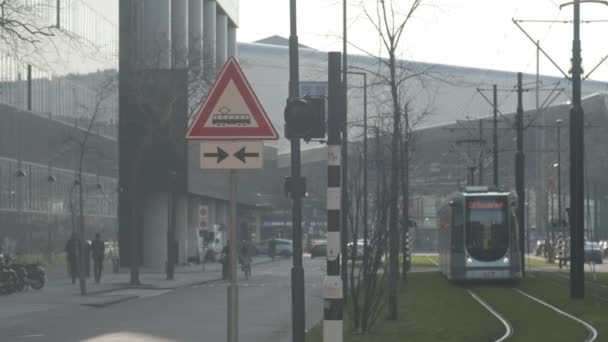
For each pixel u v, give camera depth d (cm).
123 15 7081
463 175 10719
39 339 2222
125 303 3525
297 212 1667
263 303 3462
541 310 2961
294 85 1717
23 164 4831
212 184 8700
